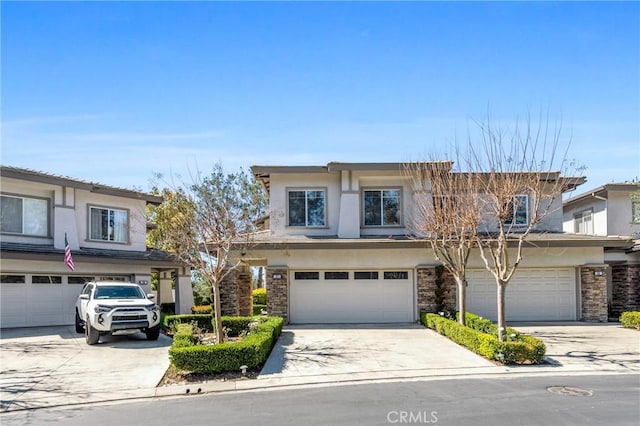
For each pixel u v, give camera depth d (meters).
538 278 21.33
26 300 21.41
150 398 10.51
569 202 28.33
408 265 20.89
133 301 17.38
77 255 21.30
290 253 20.81
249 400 10.10
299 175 22.39
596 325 19.97
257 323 17.00
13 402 10.23
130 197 25.22
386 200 22.34
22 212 21.58
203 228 15.10
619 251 23.61
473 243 18.33
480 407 9.27
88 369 13.02
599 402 9.58
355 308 21.05
